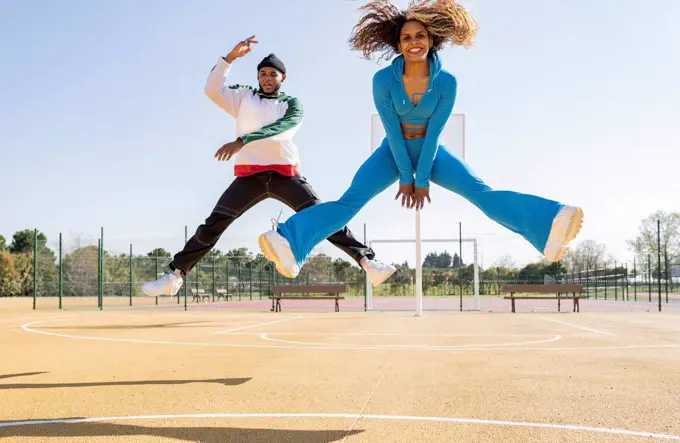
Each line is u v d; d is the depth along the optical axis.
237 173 6.68
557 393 5.21
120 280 27.72
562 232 4.81
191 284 31.86
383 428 3.98
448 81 5.22
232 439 3.72
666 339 10.41
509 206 5.13
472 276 26.89
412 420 4.20
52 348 9.30
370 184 5.54
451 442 3.62
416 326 14.08
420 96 5.22
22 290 42.84
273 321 16.61
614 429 3.93
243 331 12.71
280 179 6.64
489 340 10.26
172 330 13.10
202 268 32.56
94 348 9.26
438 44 5.37
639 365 6.96
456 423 4.11
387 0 5.25
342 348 8.98
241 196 6.64
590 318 17.48
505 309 24.73
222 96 6.72
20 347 9.47
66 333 12.29
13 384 5.89
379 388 5.48
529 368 6.73
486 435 3.78
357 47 5.51
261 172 6.60
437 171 5.58
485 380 5.90
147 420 4.27
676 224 49.91
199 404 4.83
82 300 34.38
